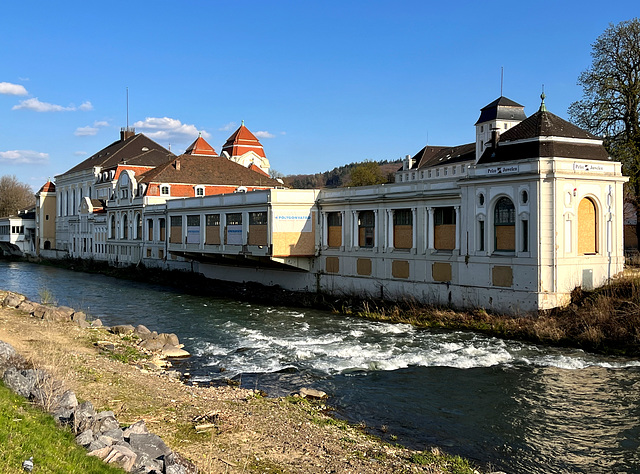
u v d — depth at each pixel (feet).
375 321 115.55
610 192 105.40
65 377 58.23
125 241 252.83
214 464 42.27
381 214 131.13
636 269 112.88
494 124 266.57
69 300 152.56
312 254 148.05
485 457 48.49
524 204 100.53
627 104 140.67
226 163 260.21
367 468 43.96
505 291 103.60
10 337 77.46
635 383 69.00
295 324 113.60
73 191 350.84
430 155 371.97
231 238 161.99
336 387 69.51
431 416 58.85
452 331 102.22
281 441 48.65
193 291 174.50
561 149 100.27
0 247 424.46
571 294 99.86
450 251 116.57
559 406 61.16
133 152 324.80
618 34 142.51
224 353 88.58
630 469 46.19
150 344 89.71
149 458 37.29
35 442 35.55
